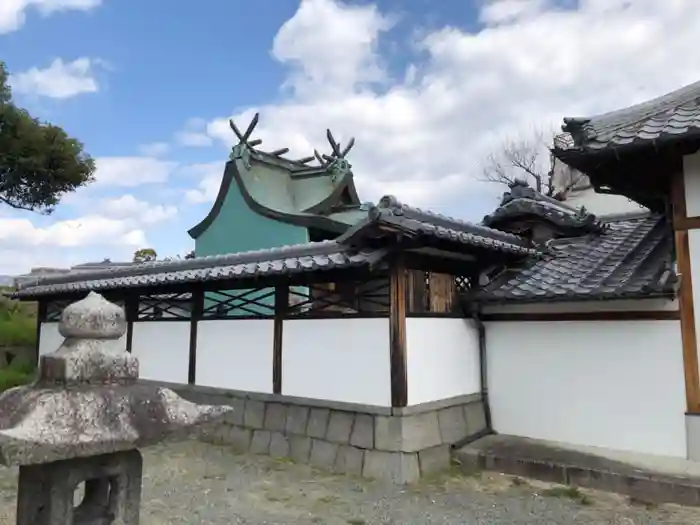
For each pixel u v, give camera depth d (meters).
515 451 6.87
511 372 7.79
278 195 14.61
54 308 12.52
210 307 9.10
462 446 7.15
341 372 7.11
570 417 7.22
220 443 8.38
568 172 18.23
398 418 6.52
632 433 6.72
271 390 7.89
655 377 6.60
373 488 6.23
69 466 1.96
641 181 7.13
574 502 5.70
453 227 7.22
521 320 7.75
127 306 10.43
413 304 6.97
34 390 1.93
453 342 7.56
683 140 5.59
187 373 9.12
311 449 7.31
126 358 2.07
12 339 15.05
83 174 14.24
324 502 5.84
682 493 5.52
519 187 9.74
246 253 8.57
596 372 7.06
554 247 8.91
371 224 6.00
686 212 6.44
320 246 7.38
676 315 6.50
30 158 12.85
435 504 5.73
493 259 8.26
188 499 5.98
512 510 5.54
